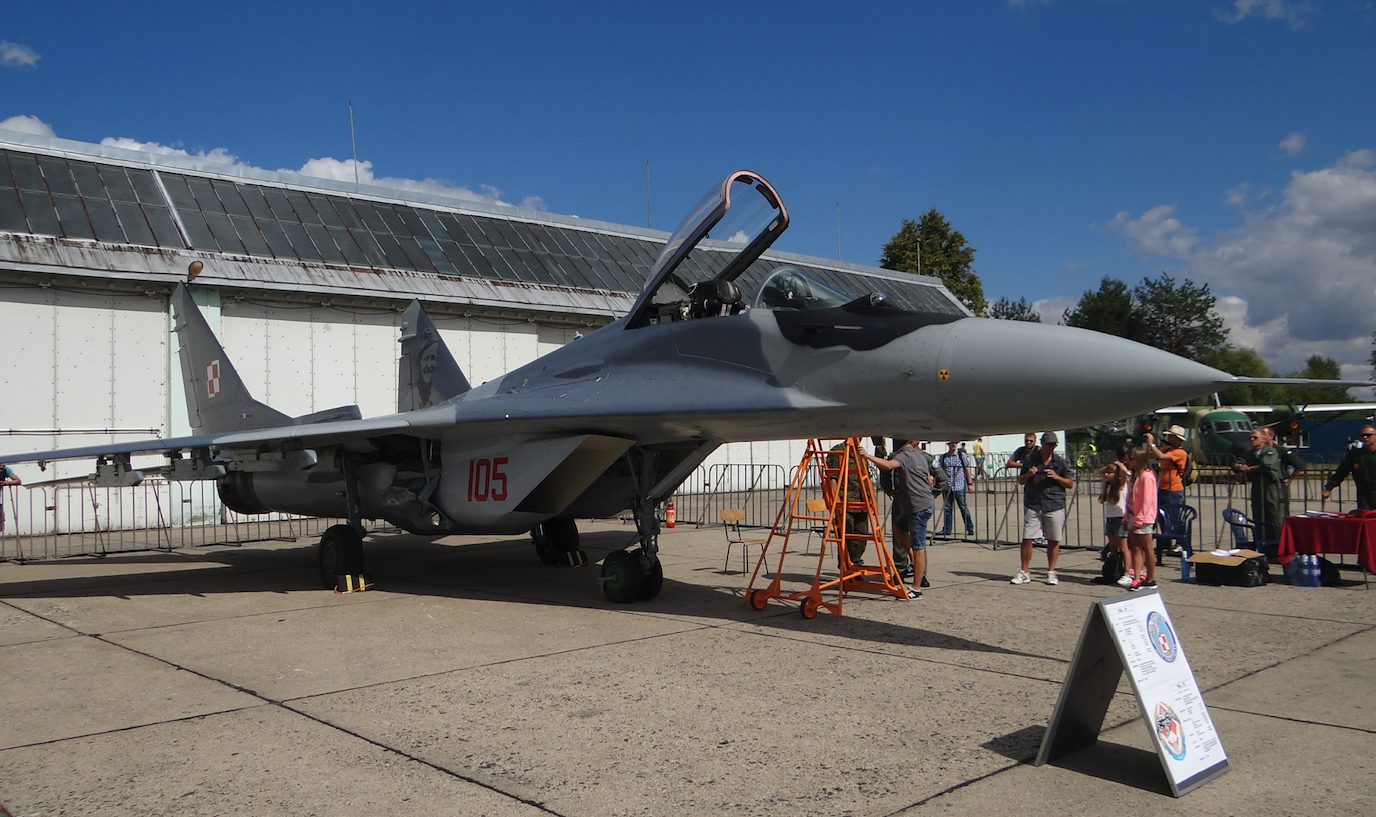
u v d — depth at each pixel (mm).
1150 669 3715
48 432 15047
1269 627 6910
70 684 5289
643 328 8008
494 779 3684
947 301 37812
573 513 9594
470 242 22312
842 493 7875
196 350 12391
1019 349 5469
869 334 6246
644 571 8047
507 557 11906
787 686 5152
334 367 18297
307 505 10438
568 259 24016
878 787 3568
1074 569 10484
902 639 6480
